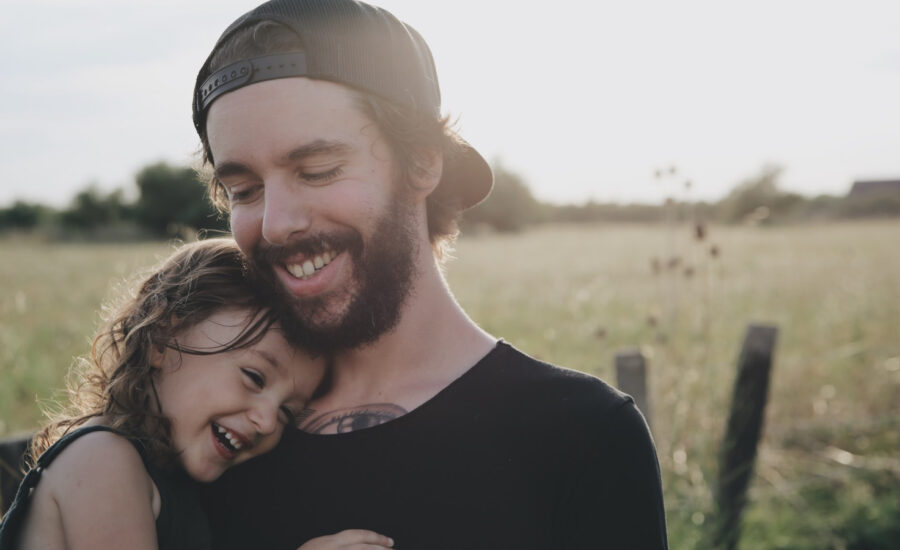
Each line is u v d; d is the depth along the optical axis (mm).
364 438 1268
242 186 1277
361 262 1250
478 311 8703
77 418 1466
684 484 3373
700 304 3910
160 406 1404
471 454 1208
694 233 3186
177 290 1474
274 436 1346
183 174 40844
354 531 1197
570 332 6223
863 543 3797
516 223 52250
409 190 1304
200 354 1393
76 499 1241
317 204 1216
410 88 1310
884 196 49438
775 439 4734
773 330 3406
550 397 1229
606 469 1166
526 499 1184
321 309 1262
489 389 1255
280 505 1294
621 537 1149
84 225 46062
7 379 4586
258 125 1207
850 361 6027
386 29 1306
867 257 17922
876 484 4332
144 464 1346
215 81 1256
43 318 7559
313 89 1207
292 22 1221
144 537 1273
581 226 56500
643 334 6980
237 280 1496
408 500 1209
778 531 3752
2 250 26312
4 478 1955
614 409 1200
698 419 3723
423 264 1342
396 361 1319
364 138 1235
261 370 1359
